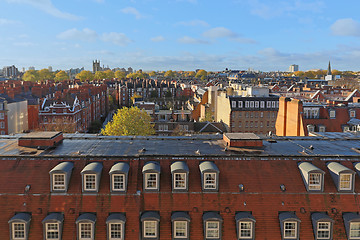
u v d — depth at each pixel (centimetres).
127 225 2772
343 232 2811
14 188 2894
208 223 2775
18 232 2741
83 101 12725
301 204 2886
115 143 3694
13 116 10550
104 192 2873
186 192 2908
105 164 3048
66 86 18938
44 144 3506
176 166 2945
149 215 2773
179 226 2788
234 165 3095
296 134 6178
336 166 3012
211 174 2927
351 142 3894
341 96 14462
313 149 3519
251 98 10275
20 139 3506
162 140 3872
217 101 12419
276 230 2800
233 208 2858
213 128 10075
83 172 2834
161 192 2906
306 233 2800
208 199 2886
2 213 2803
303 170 2997
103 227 2764
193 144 3694
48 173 2981
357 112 7006
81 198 2852
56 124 9944
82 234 2739
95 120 14438
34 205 2823
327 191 2938
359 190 2956
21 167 3028
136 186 2909
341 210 2873
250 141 3578
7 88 12188
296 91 17862
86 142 3741
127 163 3053
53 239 2736
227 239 2770
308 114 6988
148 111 11956
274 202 2889
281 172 3059
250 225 2780
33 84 17738
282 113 6875
